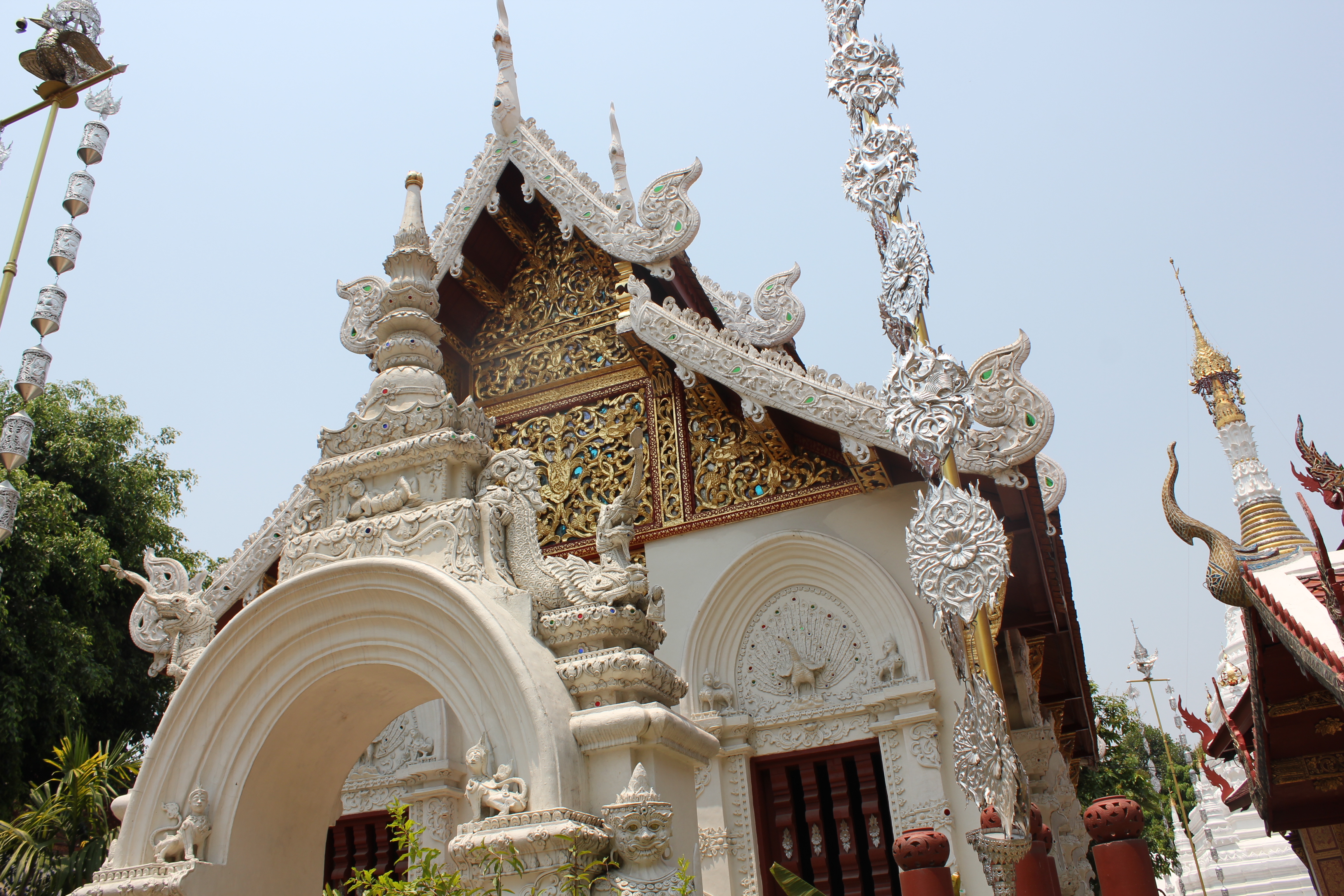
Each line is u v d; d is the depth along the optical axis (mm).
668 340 10070
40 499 16766
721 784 9594
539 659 6121
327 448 7523
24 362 8711
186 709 6859
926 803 9000
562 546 10953
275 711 6852
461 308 12117
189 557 20859
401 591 6492
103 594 17891
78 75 9414
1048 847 5762
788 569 10266
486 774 5859
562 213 11289
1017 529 9273
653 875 5512
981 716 5367
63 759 14523
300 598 6734
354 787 10664
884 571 9781
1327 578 4836
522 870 5340
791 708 9820
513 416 11828
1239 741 7734
